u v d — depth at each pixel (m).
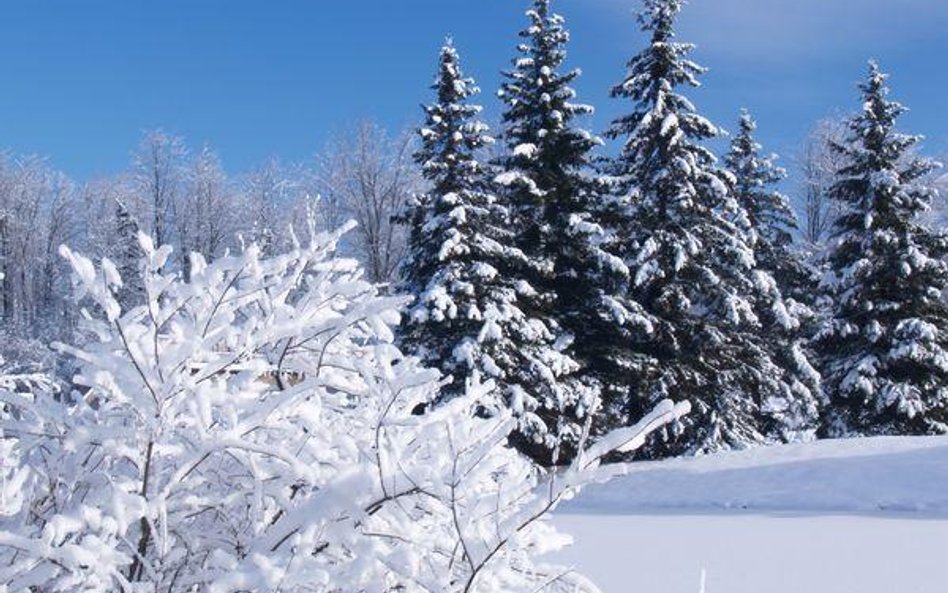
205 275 2.47
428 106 22.30
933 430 23.95
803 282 33.56
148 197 48.88
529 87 23.53
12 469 2.63
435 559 2.60
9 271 49.41
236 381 2.75
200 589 2.53
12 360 34.12
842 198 26.86
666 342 22.44
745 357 24.38
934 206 43.78
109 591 2.34
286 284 2.91
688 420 22.06
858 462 15.10
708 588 7.01
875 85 26.33
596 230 21.69
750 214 34.22
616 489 15.98
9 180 51.53
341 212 44.09
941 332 24.38
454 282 19.81
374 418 2.81
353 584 2.29
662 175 22.62
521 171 22.38
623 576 7.50
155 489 2.50
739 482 15.14
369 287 2.96
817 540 9.69
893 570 7.74
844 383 24.62
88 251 47.06
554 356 20.42
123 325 2.44
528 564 2.70
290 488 2.68
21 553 2.34
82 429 2.43
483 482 2.84
